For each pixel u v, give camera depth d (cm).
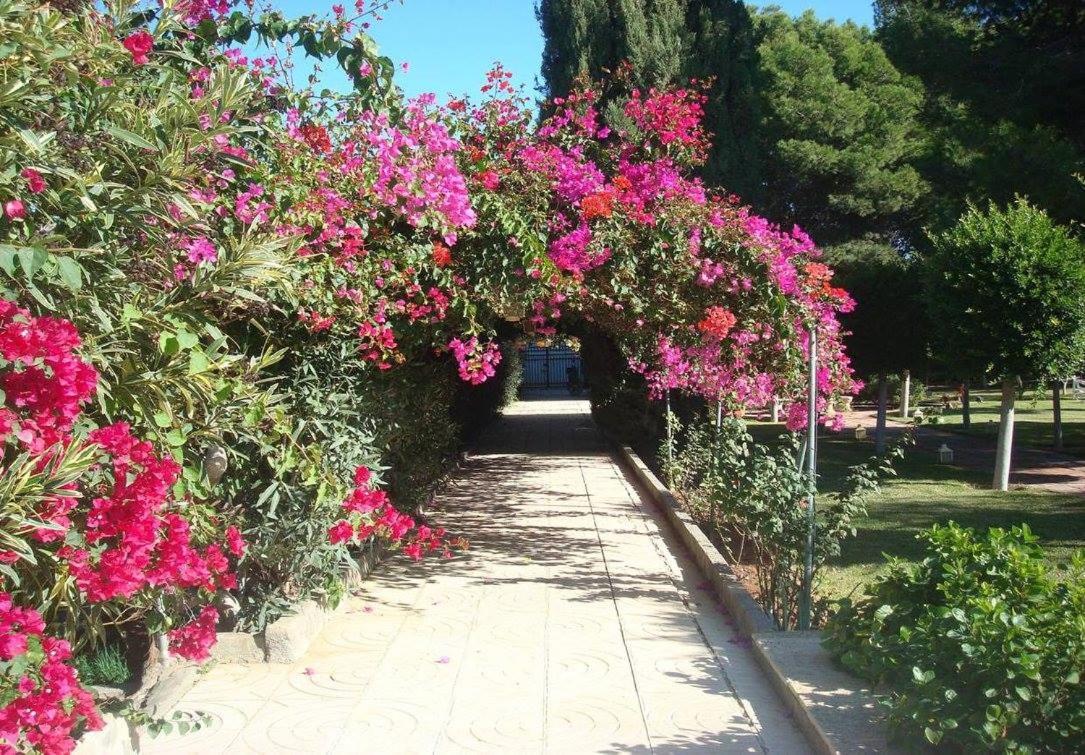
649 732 405
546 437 1770
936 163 1616
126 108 329
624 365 1413
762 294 638
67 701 254
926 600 405
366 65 560
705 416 1316
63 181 304
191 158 358
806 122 2477
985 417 2361
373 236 580
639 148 682
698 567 718
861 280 1589
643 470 1157
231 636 498
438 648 523
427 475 934
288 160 539
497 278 607
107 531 272
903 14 1468
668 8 1535
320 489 500
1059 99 1212
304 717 426
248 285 377
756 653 495
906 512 1035
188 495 367
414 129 571
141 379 313
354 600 621
